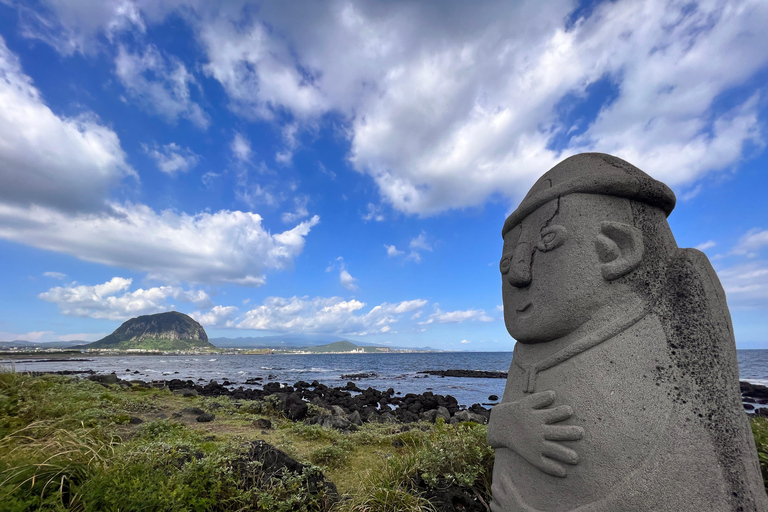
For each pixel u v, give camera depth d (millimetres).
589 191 2744
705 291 2547
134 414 7445
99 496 2717
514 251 3029
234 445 4074
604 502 2189
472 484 3557
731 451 2229
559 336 2721
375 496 3477
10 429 4414
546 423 2492
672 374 2361
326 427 7938
